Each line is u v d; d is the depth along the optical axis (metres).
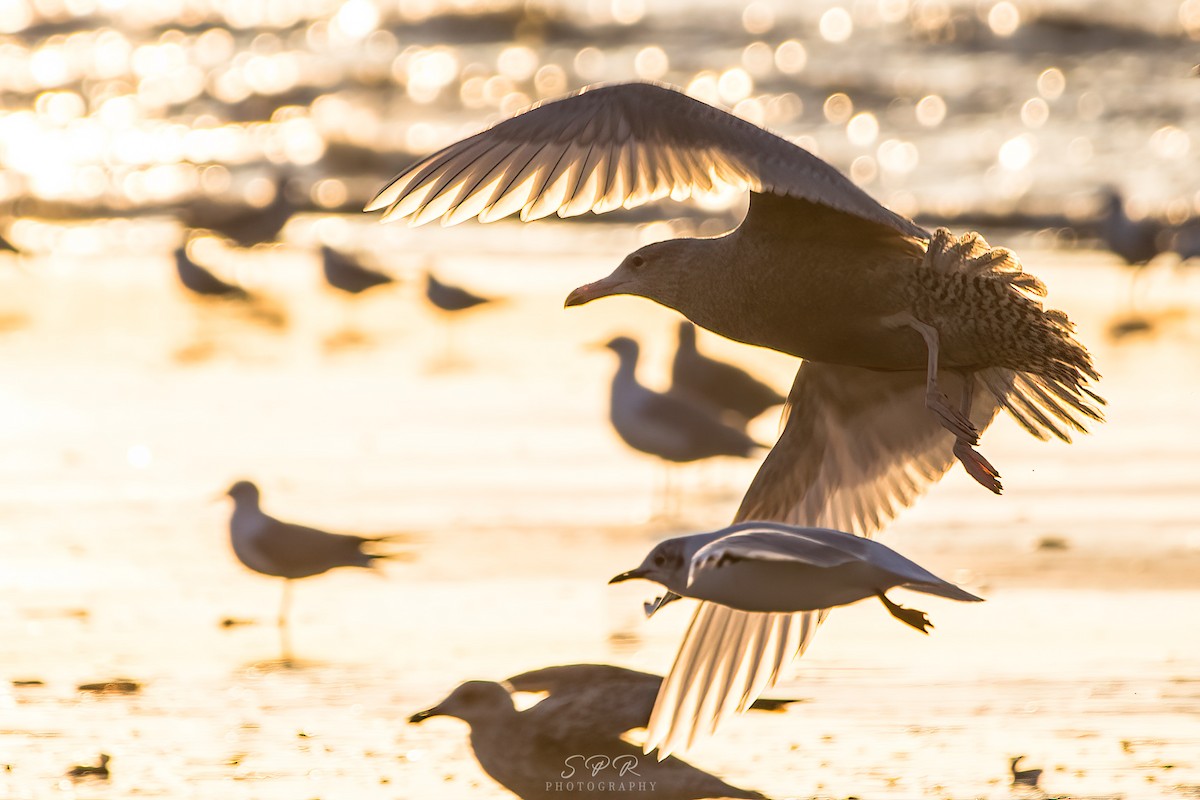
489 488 16.77
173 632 12.13
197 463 17.64
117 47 61.09
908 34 61.66
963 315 7.19
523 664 11.33
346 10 65.44
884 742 9.77
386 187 6.20
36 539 14.59
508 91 54.25
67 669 11.22
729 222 35.41
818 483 8.16
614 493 16.88
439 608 12.69
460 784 9.29
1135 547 14.27
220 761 9.55
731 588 6.68
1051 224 37.56
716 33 62.69
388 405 20.91
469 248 34.16
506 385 22.36
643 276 7.78
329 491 16.48
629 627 12.21
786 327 7.57
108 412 20.17
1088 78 55.19
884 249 7.31
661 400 17.06
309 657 11.58
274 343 25.66
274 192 37.28
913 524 15.16
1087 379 7.15
